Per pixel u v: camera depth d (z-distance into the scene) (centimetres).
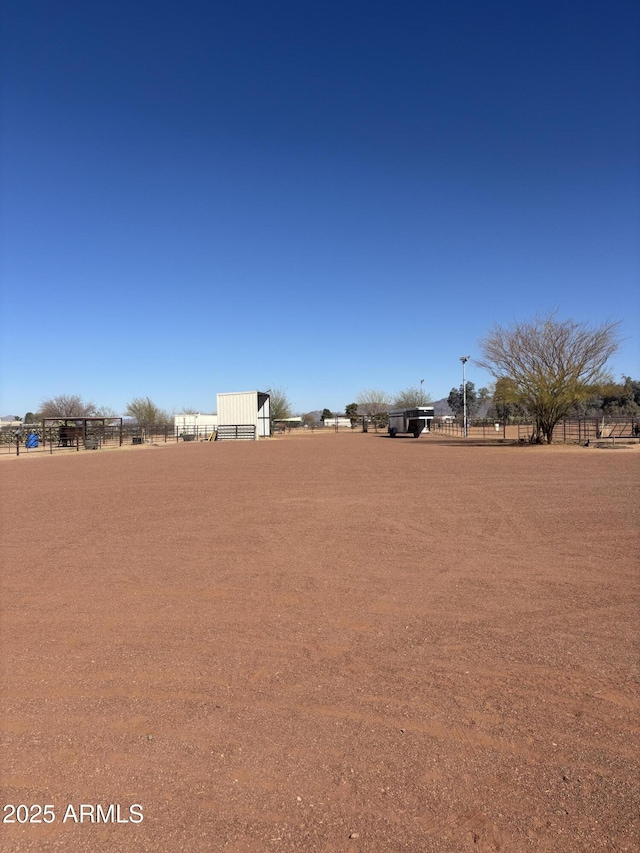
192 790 308
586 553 836
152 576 737
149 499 1414
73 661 480
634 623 558
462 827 279
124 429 5409
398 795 302
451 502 1320
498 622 564
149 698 412
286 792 305
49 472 2227
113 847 268
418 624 561
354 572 747
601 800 298
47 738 361
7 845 271
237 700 408
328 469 2178
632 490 1497
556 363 3819
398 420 6275
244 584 699
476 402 11988
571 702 402
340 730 367
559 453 3075
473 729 367
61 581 718
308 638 527
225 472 2102
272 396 8925
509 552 847
